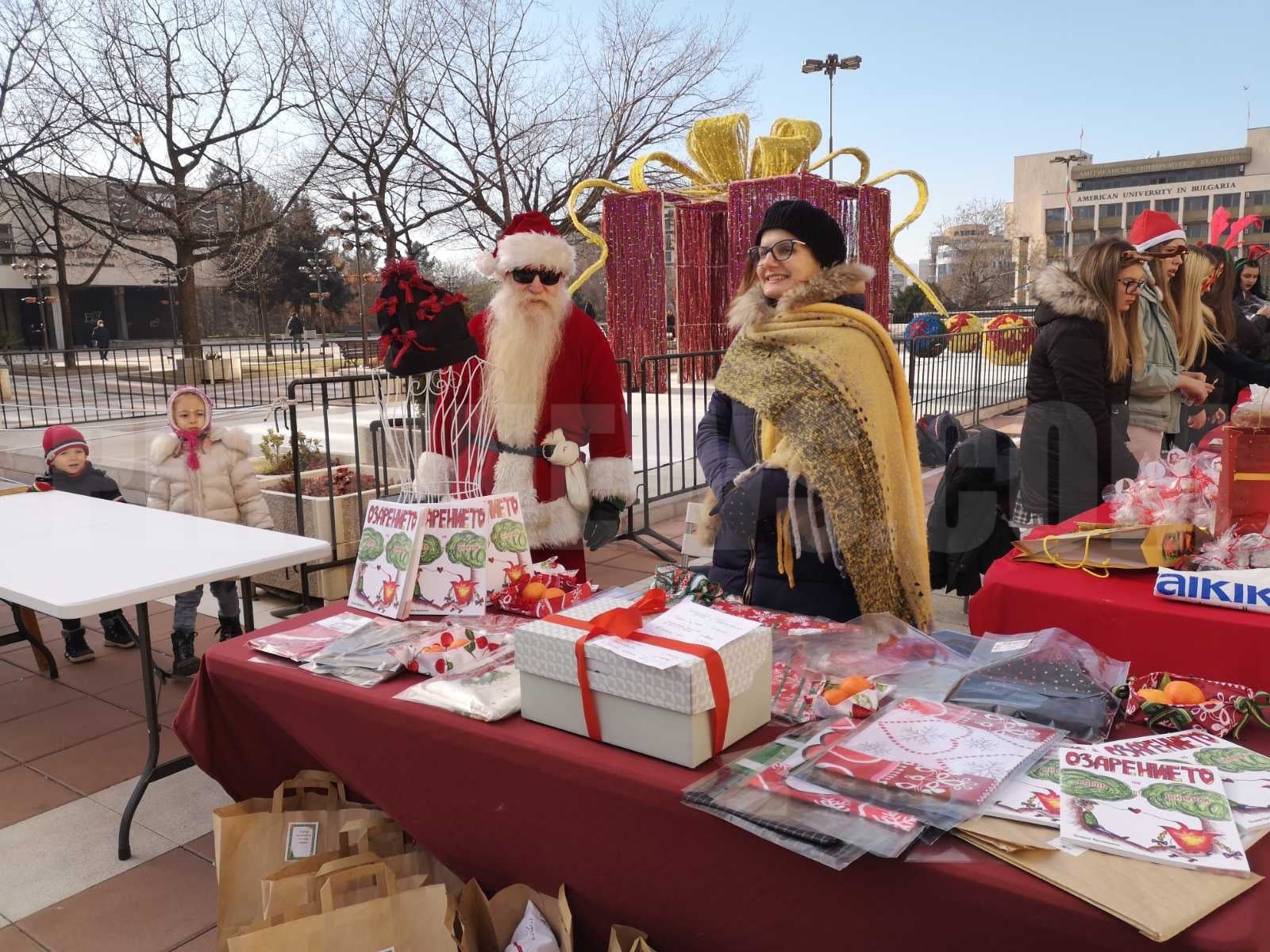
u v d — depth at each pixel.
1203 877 0.93
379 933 1.42
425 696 1.49
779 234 1.94
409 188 14.52
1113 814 1.03
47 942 2.01
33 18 15.43
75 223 22.41
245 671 1.74
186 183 17.30
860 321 1.89
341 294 38.88
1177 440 3.38
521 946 1.35
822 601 1.92
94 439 6.30
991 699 1.34
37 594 2.15
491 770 1.39
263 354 18.30
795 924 1.12
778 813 1.08
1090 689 1.34
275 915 1.50
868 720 1.29
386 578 1.93
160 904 2.13
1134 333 2.70
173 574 2.33
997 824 1.03
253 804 1.79
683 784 1.18
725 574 2.08
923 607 1.96
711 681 1.23
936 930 1.01
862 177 11.05
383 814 1.73
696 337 10.68
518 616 1.88
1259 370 3.62
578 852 1.33
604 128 14.33
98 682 3.54
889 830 1.02
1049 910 0.92
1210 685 1.35
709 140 10.91
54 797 2.65
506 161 13.82
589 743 1.31
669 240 11.36
